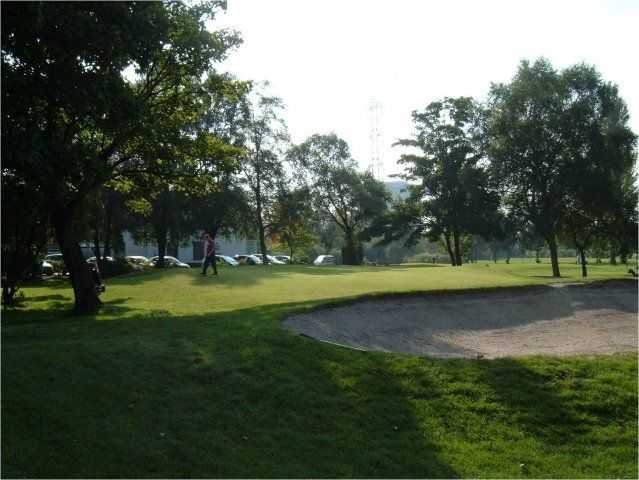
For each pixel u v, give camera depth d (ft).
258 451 25.21
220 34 70.44
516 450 28.53
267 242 248.52
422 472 25.29
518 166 155.33
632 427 31.91
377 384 32.83
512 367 37.09
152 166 71.41
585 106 145.79
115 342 34.37
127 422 25.76
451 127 189.67
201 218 148.36
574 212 157.07
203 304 63.77
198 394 29.09
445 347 56.49
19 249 70.13
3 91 46.42
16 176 57.00
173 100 72.28
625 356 41.88
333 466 24.76
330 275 100.68
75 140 67.51
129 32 51.44
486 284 81.71
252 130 162.40
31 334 39.60
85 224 79.00
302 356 34.73
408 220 203.51
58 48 46.78
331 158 223.10
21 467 21.65
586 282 93.04
